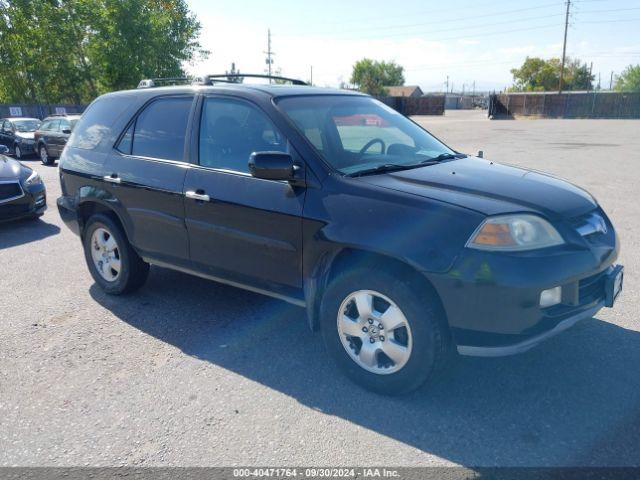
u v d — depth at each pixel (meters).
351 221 3.08
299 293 3.49
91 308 4.64
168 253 4.23
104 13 33.91
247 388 3.30
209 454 2.70
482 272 2.72
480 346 2.84
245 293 4.92
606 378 3.28
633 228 6.79
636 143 19.52
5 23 34.94
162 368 3.57
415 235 2.87
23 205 7.88
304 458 2.65
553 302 2.80
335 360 3.34
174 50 37.72
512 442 2.72
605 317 4.14
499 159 14.55
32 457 2.70
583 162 13.66
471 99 99.50
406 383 3.03
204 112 4.02
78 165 4.83
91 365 3.63
